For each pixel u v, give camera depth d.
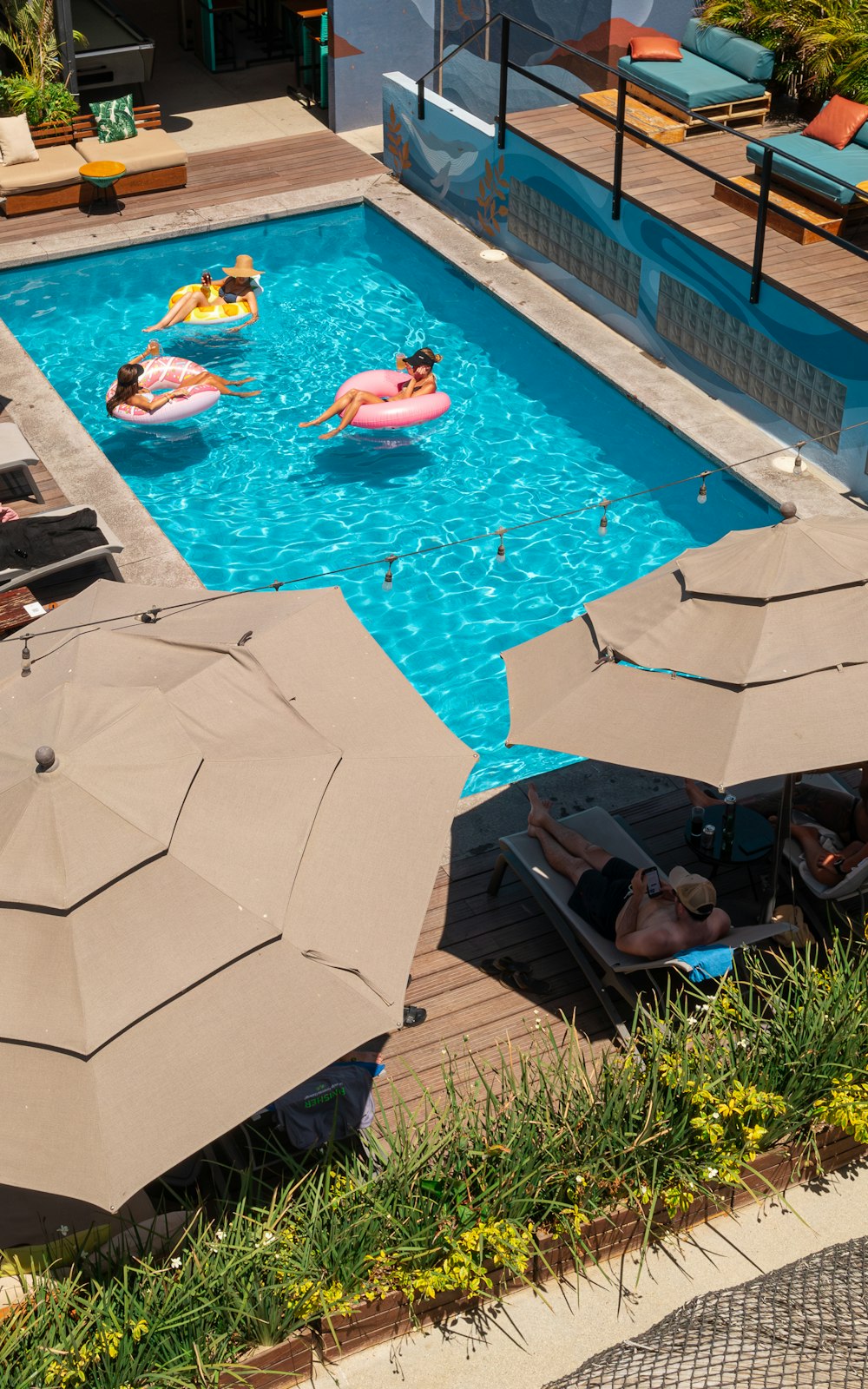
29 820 4.29
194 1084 4.00
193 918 4.26
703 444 11.14
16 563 8.78
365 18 16.62
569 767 7.56
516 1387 4.68
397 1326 4.82
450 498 10.90
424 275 14.41
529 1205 4.88
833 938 6.19
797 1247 5.14
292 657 5.41
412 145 15.48
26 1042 4.04
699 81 14.09
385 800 4.89
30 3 15.20
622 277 12.56
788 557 5.76
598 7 14.65
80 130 15.64
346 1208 4.80
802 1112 5.22
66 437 11.20
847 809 6.70
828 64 14.21
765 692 5.48
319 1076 5.15
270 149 16.89
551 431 11.76
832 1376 4.06
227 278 13.19
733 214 11.82
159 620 5.68
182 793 4.47
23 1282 4.48
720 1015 5.48
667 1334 4.36
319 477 11.15
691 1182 5.02
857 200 11.42
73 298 13.82
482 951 6.41
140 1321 4.40
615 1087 5.12
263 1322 4.58
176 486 10.98
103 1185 3.78
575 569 10.12
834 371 10.31
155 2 21.61
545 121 13.65
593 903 6.00
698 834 6.75
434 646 9.40
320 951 4.33
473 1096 5.23
